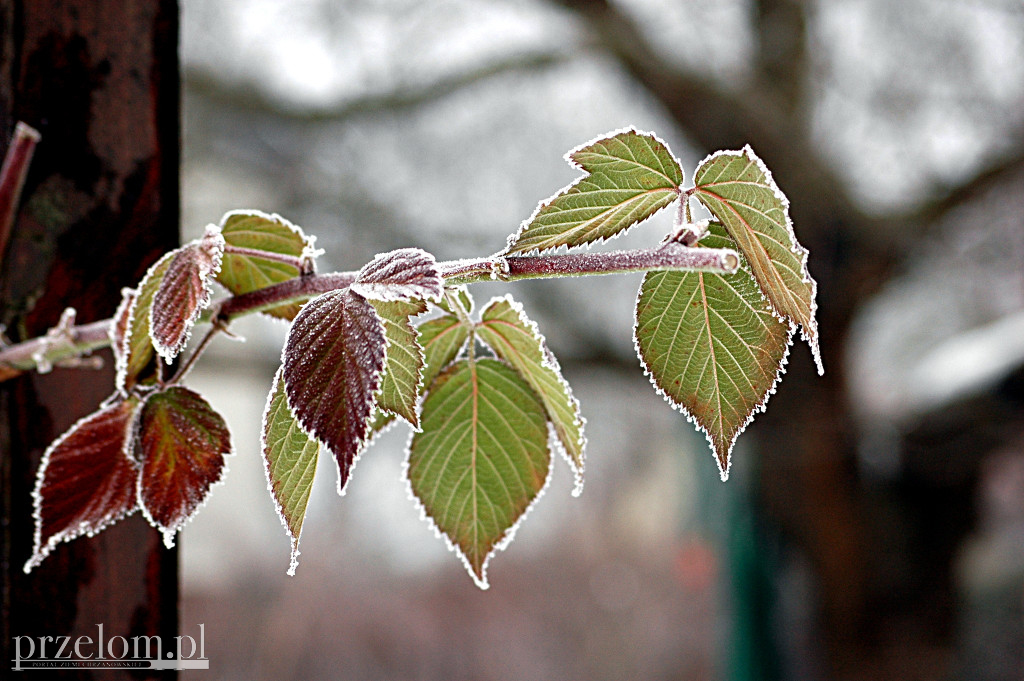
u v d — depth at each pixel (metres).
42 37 0.62
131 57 0.63
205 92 2.99
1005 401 3.01
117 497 0.56
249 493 7.19
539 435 0.58
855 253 2.99
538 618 7.92
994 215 3.18
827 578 3.31
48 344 0.57
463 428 0.58
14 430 0.61
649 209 0.54
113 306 0.63
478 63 3.20
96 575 0.62
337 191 3.06
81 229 0.62
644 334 0.56
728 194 0.54
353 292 0.51
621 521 8.85
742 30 3.15
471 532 0.59
